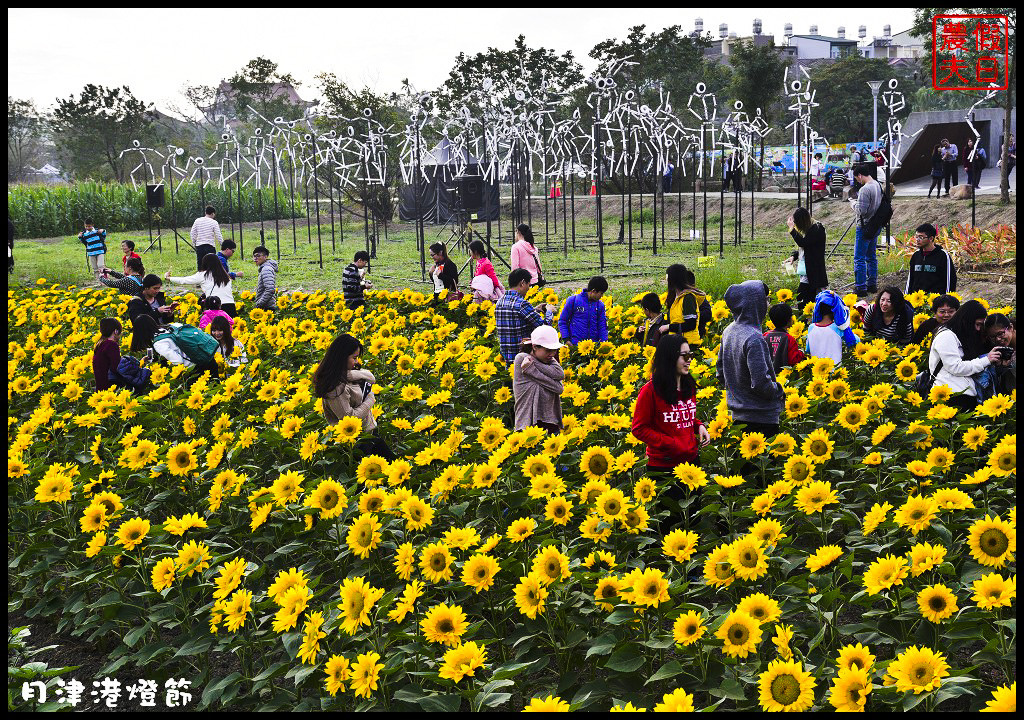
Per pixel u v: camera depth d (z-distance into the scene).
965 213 22.23
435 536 5.80
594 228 33.72
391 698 4.00
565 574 4.14
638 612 4.09
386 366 10.73
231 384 8.49
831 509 5.48
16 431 8.64
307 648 3.91
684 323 8.79
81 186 40.84
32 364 11.91
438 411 9.16
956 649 4.55
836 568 4.55
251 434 6.97
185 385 9.90
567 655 4.35
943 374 7.36
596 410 8.16
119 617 4.98
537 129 31.81
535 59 38.44
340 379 6.79
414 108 32.75
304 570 5.50
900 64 59.53
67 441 8.34
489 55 38.66
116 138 55.28
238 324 13.36
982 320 7.31
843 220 26.14
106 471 6.91
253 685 4.41
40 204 39.31
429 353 10.97
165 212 41.53
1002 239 16.36
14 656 4.89
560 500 5.00
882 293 9.63
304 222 42.94
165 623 4.98
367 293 15.42
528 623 4.52
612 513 4.79
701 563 5.03
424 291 19.66
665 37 41.12
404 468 5.59
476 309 13.31
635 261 22.28
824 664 3.87
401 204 40.31
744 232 29.11
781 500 5.30
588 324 10.26
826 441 5.74
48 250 32.00
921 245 11.41
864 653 3.41
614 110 29.39
